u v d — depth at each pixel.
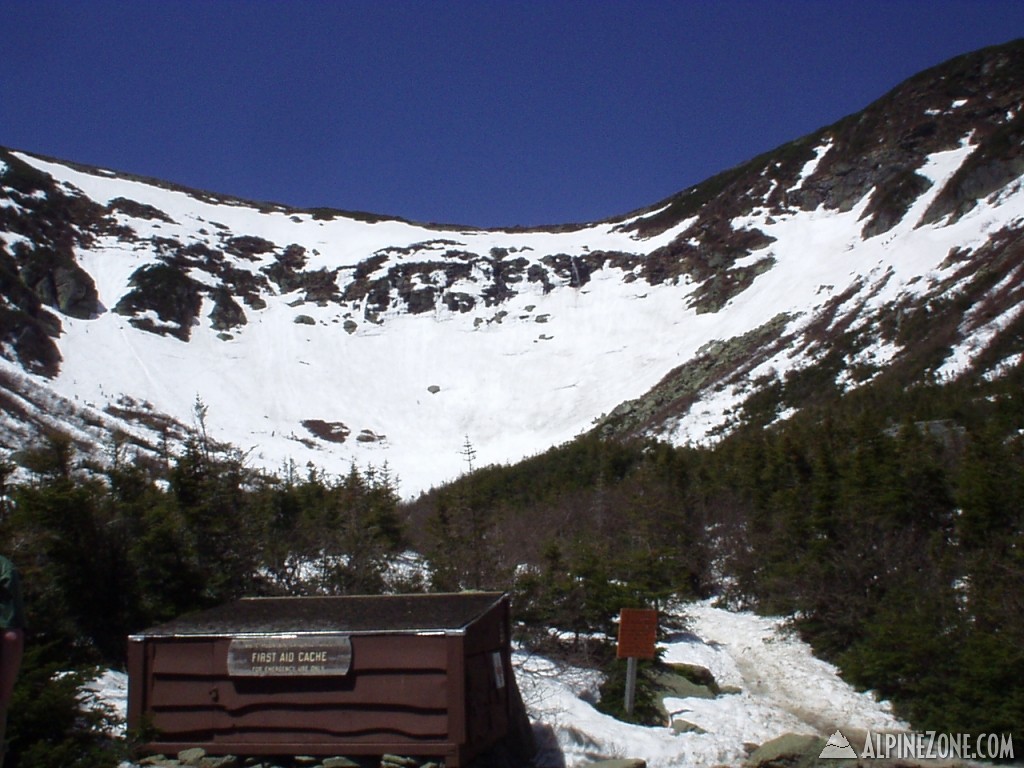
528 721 8.39
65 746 6.32
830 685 12.23
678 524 19.53
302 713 7.08
